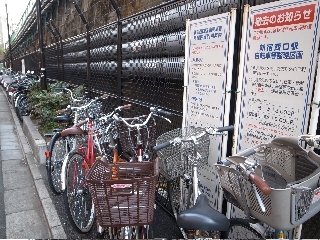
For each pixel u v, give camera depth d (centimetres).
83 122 364
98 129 369
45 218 353
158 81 415
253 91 246
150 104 436
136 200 197
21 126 848
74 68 938
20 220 355
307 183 166
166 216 366
